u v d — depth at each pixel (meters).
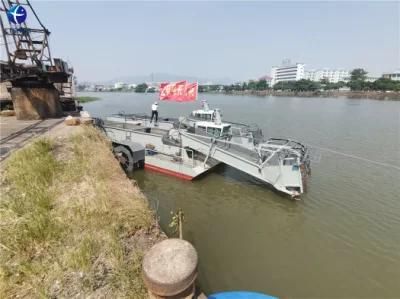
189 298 2.88
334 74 168.62
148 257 2.97
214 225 8.77
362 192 11.38
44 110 13.09
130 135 14.45
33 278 3.40
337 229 8.55
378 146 19.95
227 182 12.54
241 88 160.88
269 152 11.08
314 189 11.74
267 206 10.20
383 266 6.77
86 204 4.95
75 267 3.62
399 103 68.06
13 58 12.04
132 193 5.95
